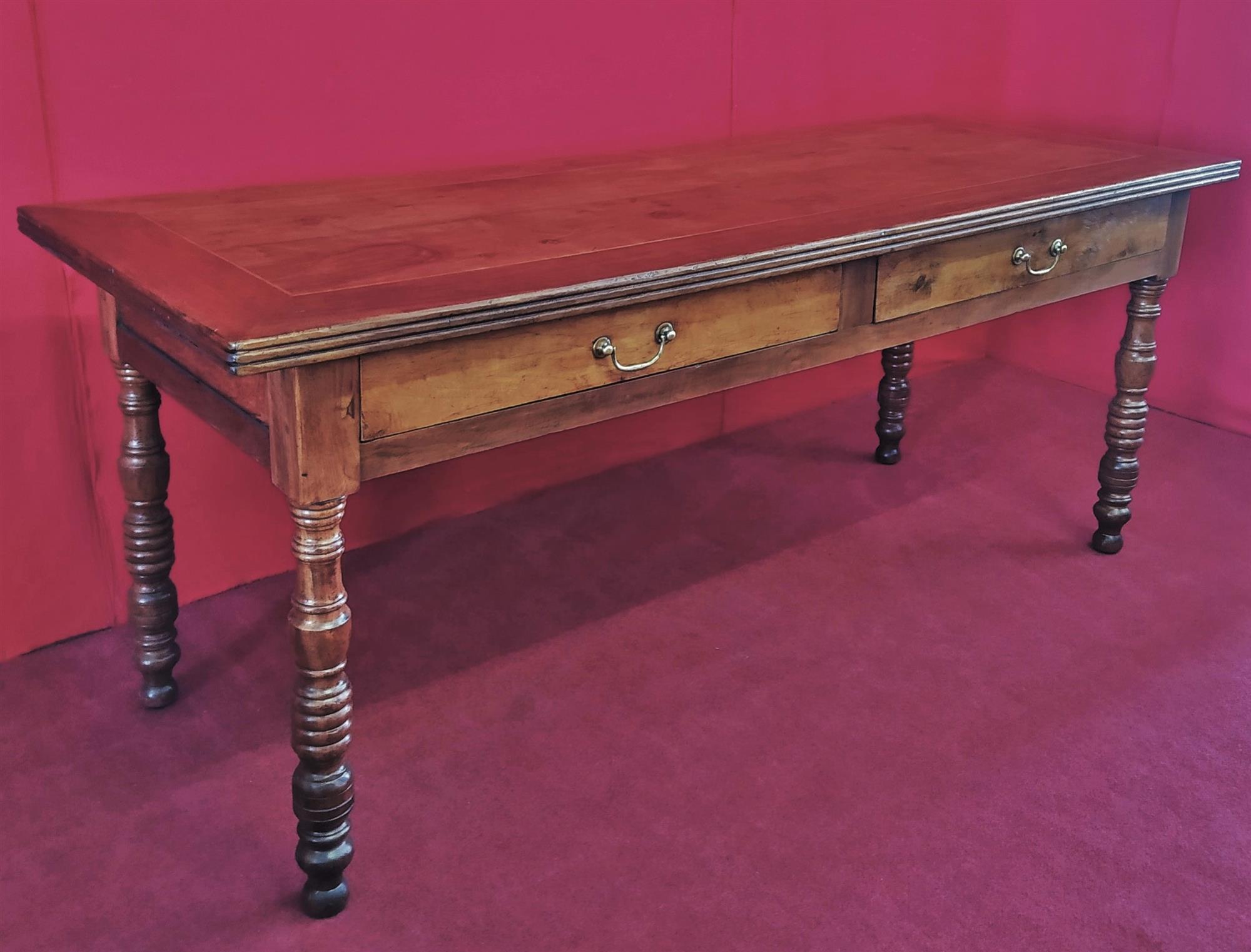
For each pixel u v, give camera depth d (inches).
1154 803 75.6
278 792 76.6
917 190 85.3
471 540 109.3
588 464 122.5
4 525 87.9
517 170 92.6
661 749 80.7
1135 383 100.3
